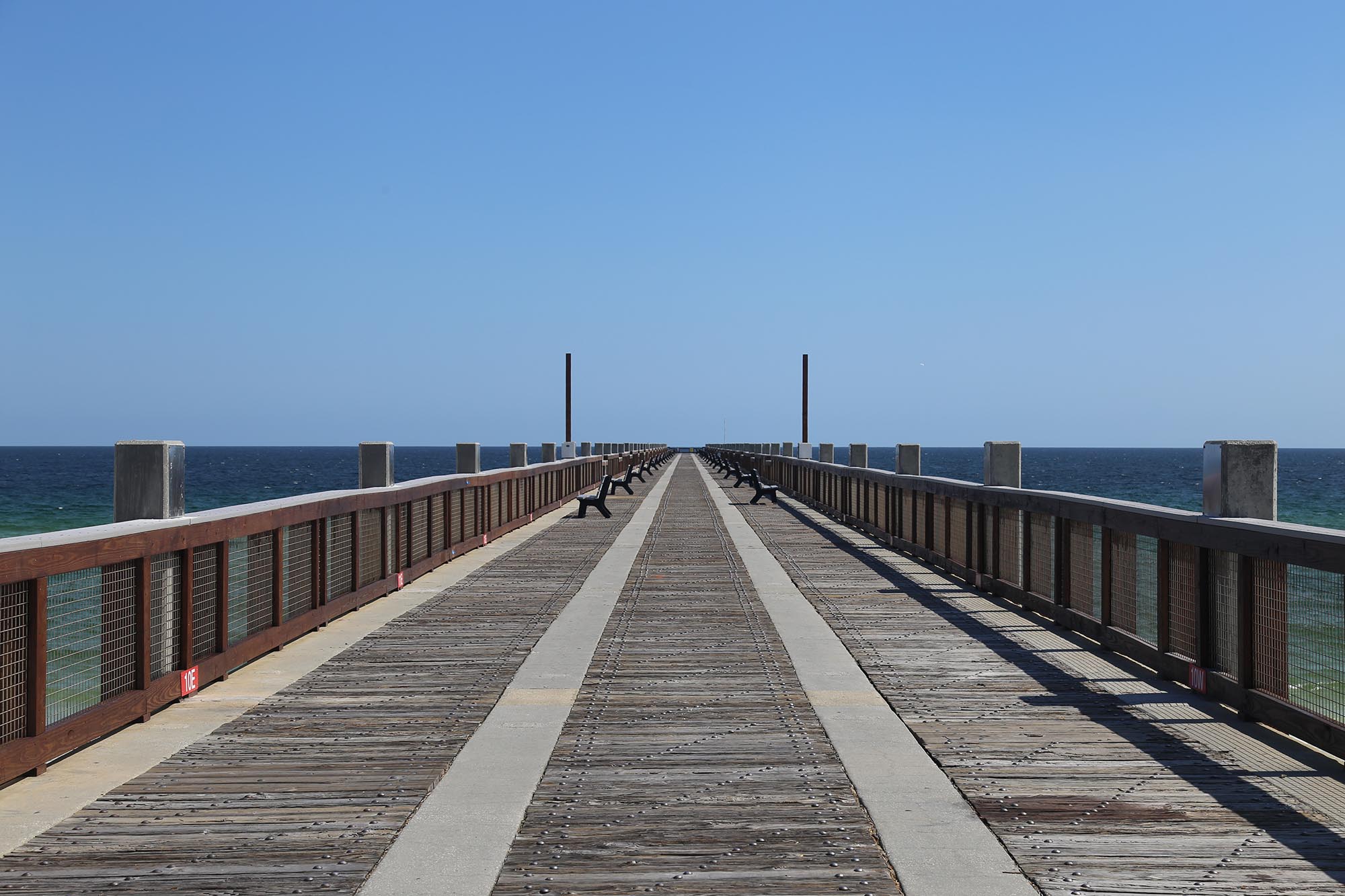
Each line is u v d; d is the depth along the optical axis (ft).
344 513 33.86
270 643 27.55
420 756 18.56
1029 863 13.73
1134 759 18.38
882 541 57.26
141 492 21.93
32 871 13.46
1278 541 19.57
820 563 48.03
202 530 23.27
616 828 14.98
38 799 16.38
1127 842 14.44
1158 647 25.08
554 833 14.80
